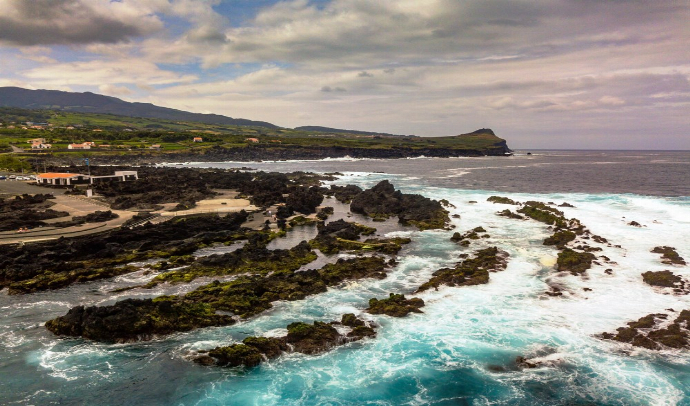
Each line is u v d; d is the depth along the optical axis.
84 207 88.50
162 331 37.78
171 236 69.06
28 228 68.00
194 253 63.97
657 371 31.58
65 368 33.06
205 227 74.56
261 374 32.22
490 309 42.34
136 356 34.72
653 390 29.47
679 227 71.94
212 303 42.78
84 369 32.97
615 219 78.75
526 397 29.25
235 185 135.75
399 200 104.06
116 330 36.88
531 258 58.56
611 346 35.00
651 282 47.56
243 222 85.62
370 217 93.62
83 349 35.78
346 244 66.62
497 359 33.69
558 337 36.66
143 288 48.69
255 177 161.62
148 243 64.00
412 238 72.31
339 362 33.72
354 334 37.31
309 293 46.94
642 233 68.44
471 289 47.44
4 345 36.31
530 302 43.84
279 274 51.31
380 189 117.12
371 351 35.16
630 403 28.31
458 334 37.53
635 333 36.16
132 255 59.69
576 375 31.42
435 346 35.69
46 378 31.80
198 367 33.16
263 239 71.75
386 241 68.62
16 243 59.28
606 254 58.31
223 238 71.12
